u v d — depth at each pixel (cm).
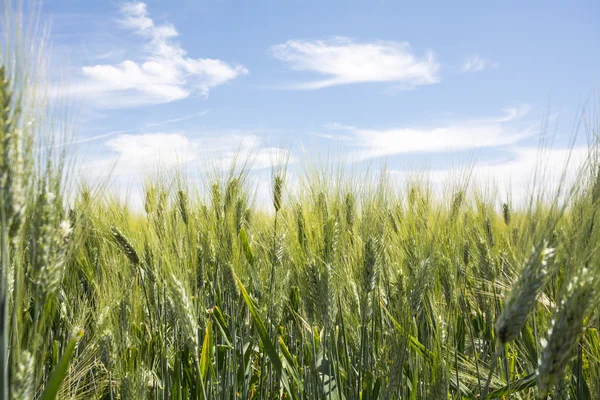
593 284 37
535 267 38
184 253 74
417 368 62
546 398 57
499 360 72
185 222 85
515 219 92
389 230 81
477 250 82
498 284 73
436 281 69
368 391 63
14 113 37
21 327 43
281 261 78
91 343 66
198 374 54
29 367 39
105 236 83
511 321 38
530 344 68
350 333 70
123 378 59
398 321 63
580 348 57
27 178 39
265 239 88
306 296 68
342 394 67
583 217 44
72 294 80
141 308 76
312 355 65
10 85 37
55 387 40
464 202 96
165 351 65
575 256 41
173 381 65
